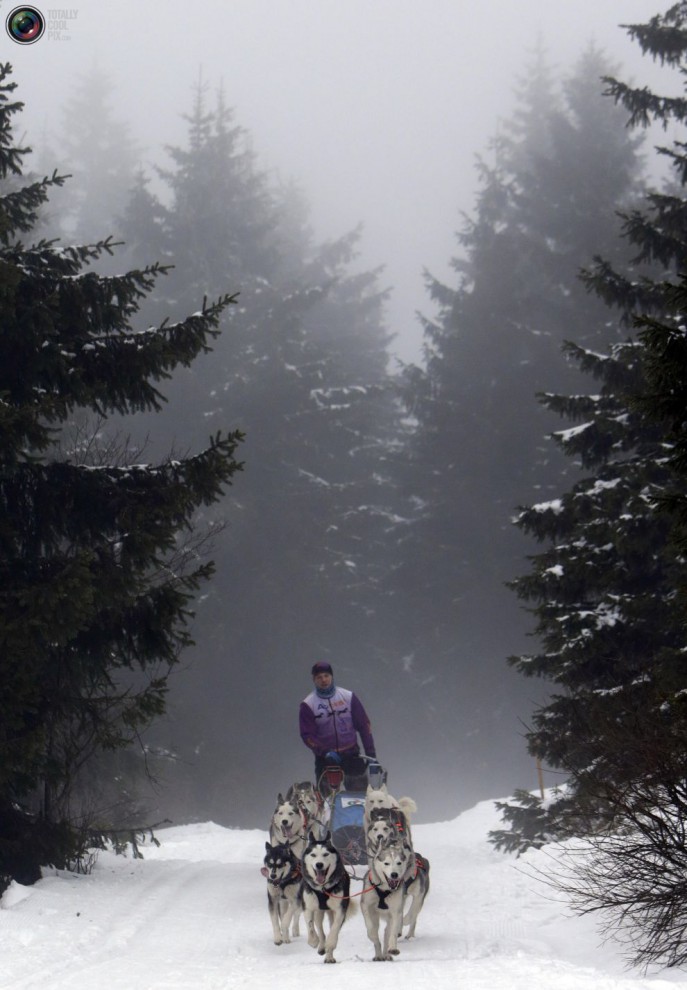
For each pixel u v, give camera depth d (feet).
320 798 119.03
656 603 138.72
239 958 88.63
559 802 147.33
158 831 206.69
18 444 114.83
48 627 111.14
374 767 117.70
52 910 102.12
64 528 127.24
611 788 85.20
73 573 110.83
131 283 127.75
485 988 68.08
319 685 122.93
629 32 161.07
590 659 142.51
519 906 106.32
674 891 77.71
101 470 126.11
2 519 122.31
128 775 201.98
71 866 128.06
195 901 113.39
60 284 124.26
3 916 96.99
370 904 86.17
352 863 112.68
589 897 86.12
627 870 81.05
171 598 123.65
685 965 74.23
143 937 95.86
